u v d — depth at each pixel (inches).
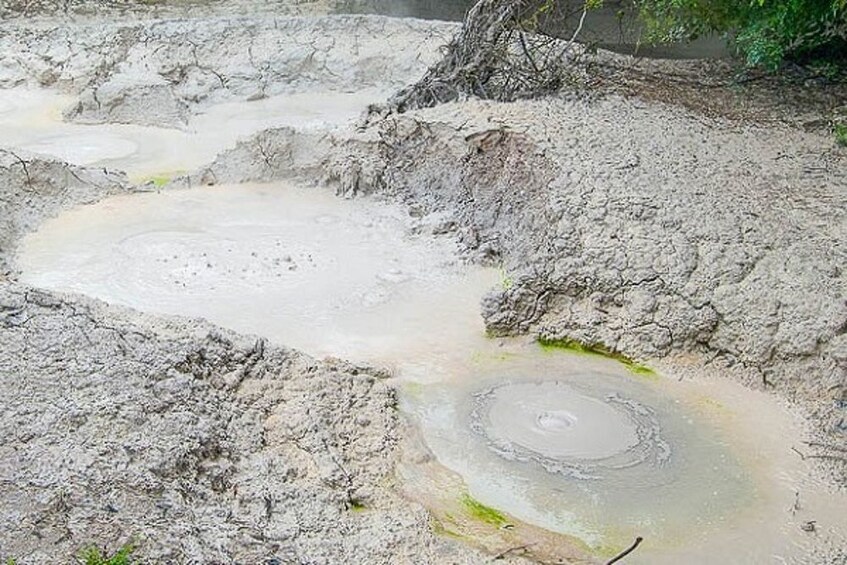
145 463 214.2
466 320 329.7
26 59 617.3
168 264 363.9
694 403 284.4
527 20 501.7
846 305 289.3
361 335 317.4
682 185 360.8
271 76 614.9
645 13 518.9
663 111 457.4
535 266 323.9
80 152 503.8
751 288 303.1
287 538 206.7
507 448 262.2
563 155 382.6
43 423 220.1
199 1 764.0
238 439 241.3
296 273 359.9
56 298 277.4
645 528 233.3
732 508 240.7
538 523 234.5
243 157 453.1
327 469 238.7
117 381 239.6
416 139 435.2
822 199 356.5
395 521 224.4
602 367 303.0
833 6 432.8
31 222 398.0
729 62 553.6
